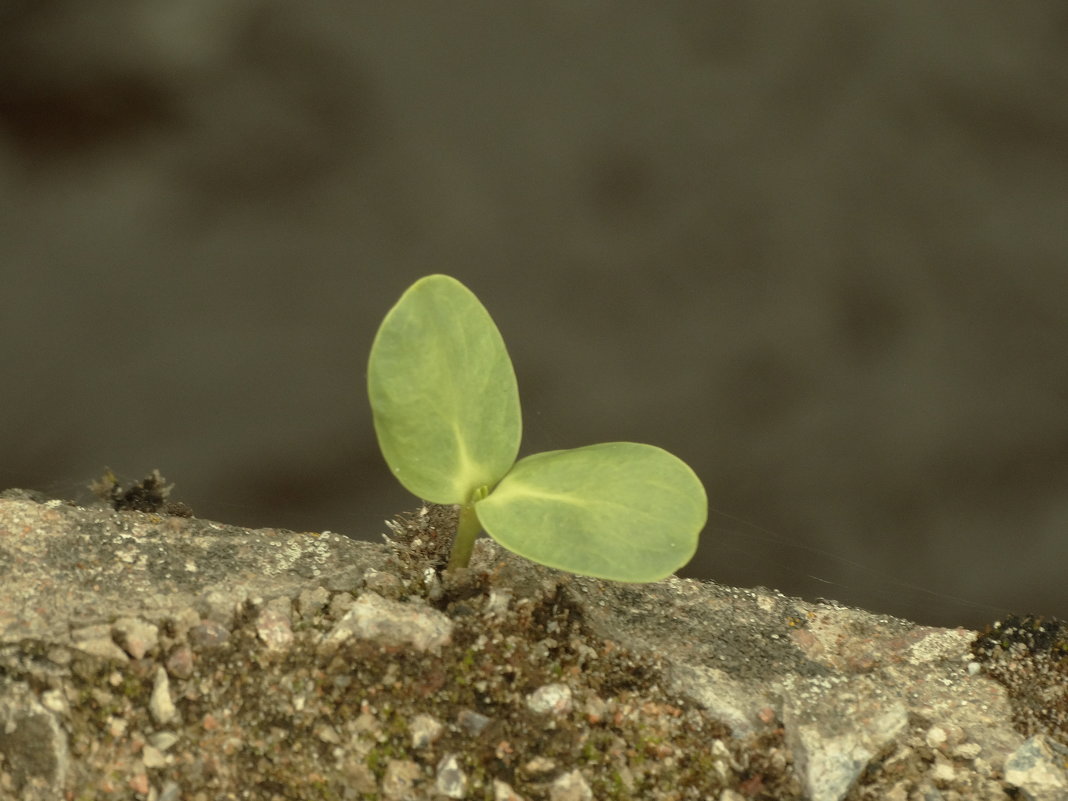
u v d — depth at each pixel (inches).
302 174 19.8
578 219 19.4
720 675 15.4
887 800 15.1
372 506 17.1
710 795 15.0
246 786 14.7
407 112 20.9
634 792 15.0
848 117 21.2
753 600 16.0
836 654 15.7
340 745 14.9
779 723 15.3
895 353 18.6
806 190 19.6
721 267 19.0
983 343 18.8
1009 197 19.6
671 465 15.0
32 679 14.7
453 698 15.1
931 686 15.6
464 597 15.5
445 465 15.1
